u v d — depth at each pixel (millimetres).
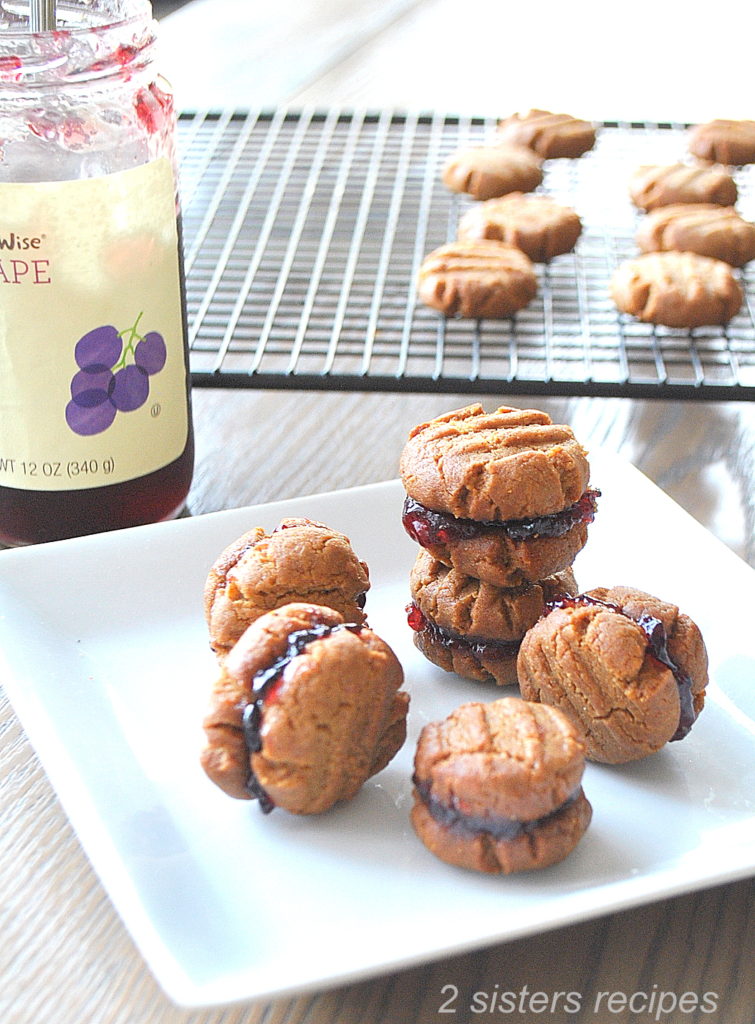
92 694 320
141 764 301
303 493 404
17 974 262
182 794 293
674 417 446
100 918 273
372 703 284
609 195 607
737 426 441
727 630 338
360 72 742
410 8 855
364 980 260
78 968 264
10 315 336
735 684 324
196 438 430
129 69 336
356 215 571
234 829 284
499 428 328
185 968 251
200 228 555
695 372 460
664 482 410
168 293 356
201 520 362
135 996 259
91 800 284
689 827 288
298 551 316
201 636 341
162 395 362
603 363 468
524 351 475
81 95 335
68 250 332
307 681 278
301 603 305
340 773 283
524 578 325
